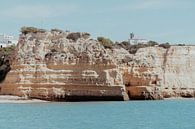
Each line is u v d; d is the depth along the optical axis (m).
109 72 130.50
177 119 85.31
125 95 134.12
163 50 175.00
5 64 156.62
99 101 128.88
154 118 87.44
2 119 82.56
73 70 130.25
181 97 165.88
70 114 93.31
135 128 69.00
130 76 145.62
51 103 123.12
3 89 135.62
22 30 141.38
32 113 95.38
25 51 135.25
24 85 130.50
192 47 178.38
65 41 136.75
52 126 70.81
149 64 150.00
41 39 137.38
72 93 128.25
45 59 133.25
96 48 134.62
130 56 152.38
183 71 172.88
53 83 128.88
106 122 77.75
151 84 146.25
